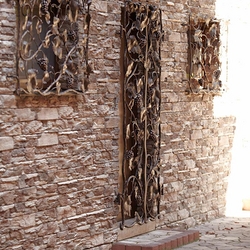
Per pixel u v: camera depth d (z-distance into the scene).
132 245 9.59
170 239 10.05
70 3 8.69
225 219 12.56
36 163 8.34
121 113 10.33
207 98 12.15
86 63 9.02
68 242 8.88
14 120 7.99
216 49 12.44
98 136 9.36
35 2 8.10
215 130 12.44
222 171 12.77
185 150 11.56
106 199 9.55
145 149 10.34
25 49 7.96
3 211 7.87
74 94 8.77
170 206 11.20
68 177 8.85
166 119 11.03
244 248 10.16
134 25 10.10
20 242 8.12
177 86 11.27
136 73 10.23
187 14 11.50
